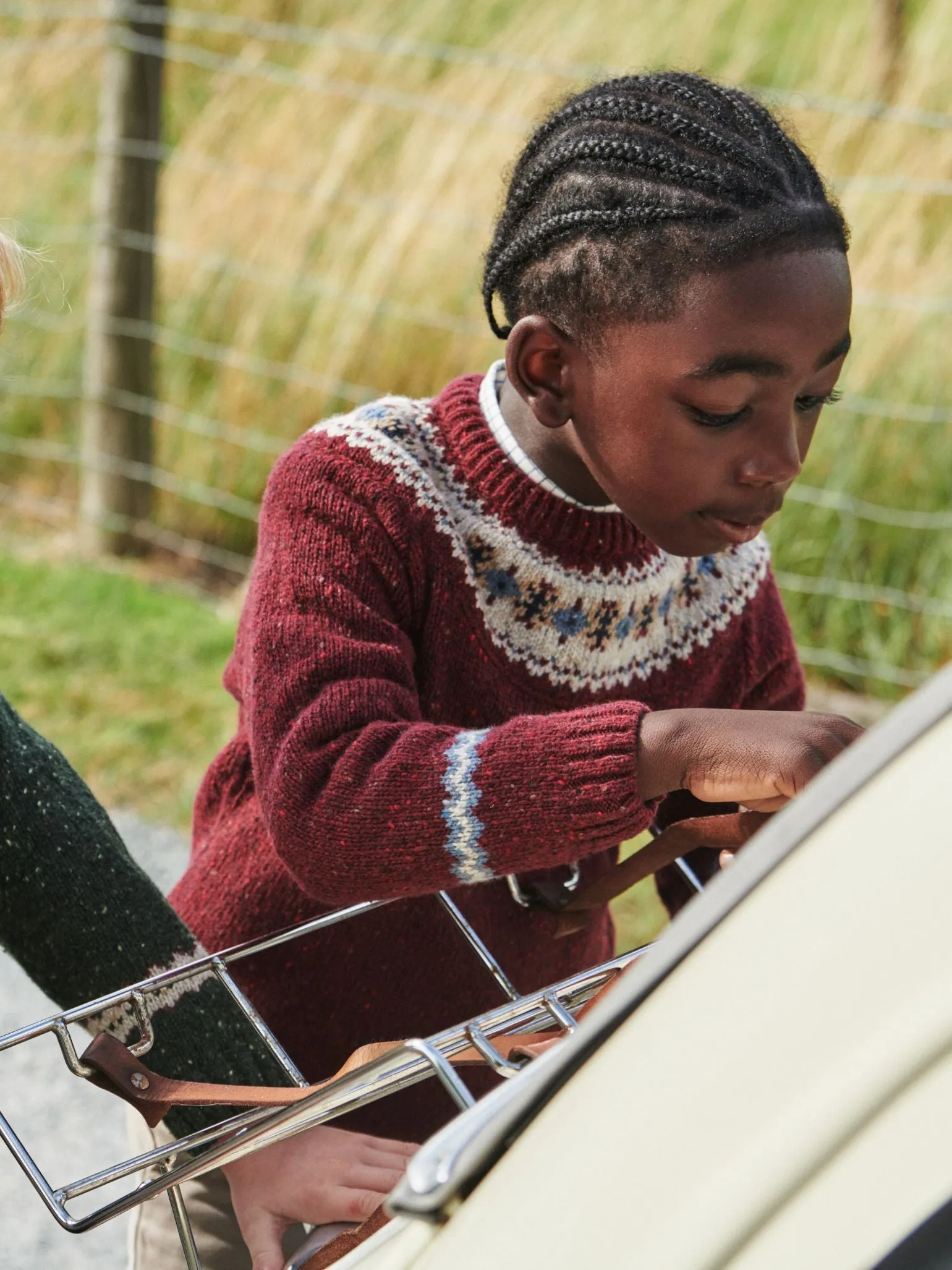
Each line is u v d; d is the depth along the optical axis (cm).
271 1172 111
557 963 134
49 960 114
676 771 97
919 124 379
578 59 457
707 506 103
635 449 103
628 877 113
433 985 128
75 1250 212
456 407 121
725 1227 52
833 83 424
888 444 359
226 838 130
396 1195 63
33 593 400
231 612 402
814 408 104
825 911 56
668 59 448
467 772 101
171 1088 95
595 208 101
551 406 107
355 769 104
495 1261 58
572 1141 58
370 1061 80
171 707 350
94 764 328
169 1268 133
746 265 96
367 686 108
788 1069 54
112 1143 234
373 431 118
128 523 438
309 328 429
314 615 112
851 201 382
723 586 130
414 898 125
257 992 127
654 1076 57
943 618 348
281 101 479
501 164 424
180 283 452
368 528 114
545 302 105
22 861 113
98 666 366
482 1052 84
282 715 108
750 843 61
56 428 473
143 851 300
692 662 129
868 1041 52
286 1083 118
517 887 125
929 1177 50
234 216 456
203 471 434
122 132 421
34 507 462
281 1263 108
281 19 516
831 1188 51
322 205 443
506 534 118
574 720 100
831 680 354
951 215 376
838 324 98
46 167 518
